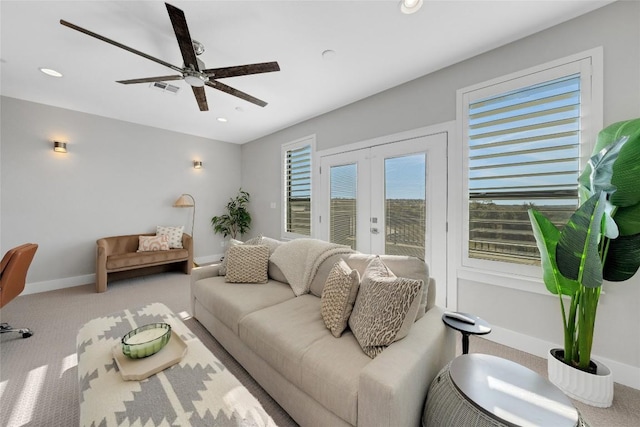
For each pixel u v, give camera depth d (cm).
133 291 343
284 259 237
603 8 175
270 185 482
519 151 212
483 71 227
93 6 174
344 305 150
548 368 171
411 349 117
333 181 361
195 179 495
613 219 144
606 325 175
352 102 332
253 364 165
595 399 149
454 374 111
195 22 188
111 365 120
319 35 204
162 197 454
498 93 219
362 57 232
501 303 220
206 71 201
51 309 284
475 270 233
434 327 140
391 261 175
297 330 151
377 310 132
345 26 194
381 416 95
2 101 315
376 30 198
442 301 254
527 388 103
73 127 364
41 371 180
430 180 262
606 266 150
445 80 250
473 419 92
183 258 416
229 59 234
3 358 194
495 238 224
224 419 92
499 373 112
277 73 260
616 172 139
